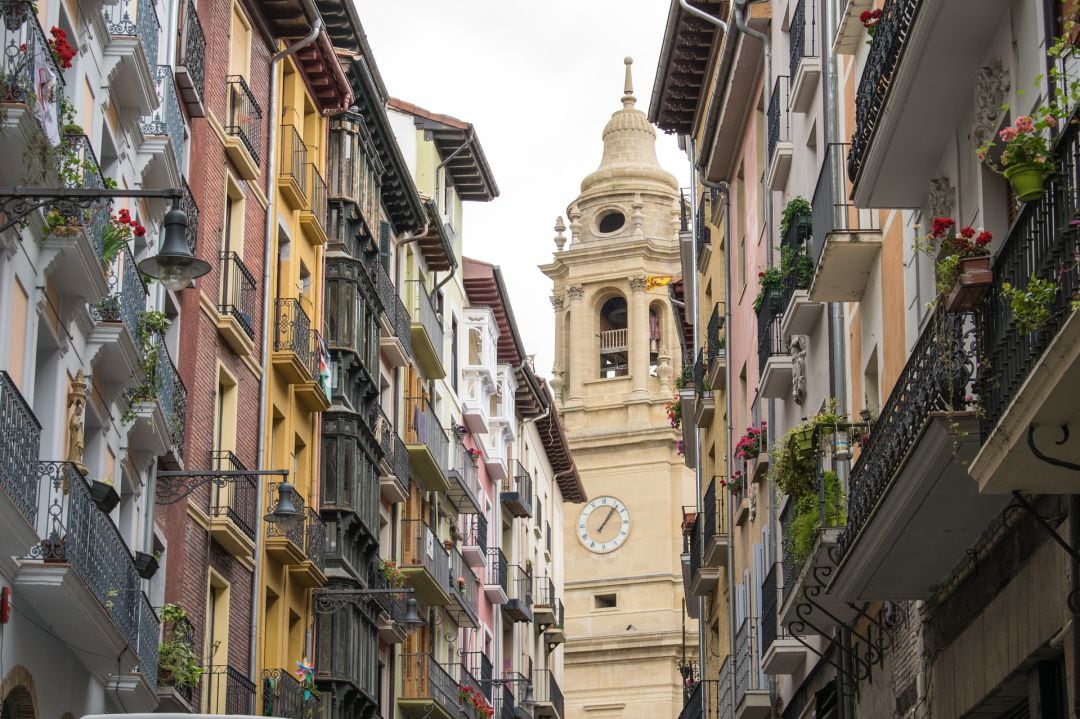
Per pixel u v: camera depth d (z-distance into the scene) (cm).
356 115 4906
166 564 3425
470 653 6631
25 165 2216
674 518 10775
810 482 2694
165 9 3347
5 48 2162
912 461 1952
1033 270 1570
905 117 2161
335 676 4541
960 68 2059
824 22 3031
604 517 10831
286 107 4500
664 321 10938
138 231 2738
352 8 4781
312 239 4612
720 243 5053
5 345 2312
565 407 10962
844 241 2700
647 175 11225
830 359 3075
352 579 4669
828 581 2667
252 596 3966
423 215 5738
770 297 3688
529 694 7781
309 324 4453
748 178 4412
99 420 2839
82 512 2527
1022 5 1898
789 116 3691
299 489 4512
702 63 4912
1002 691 2025
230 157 3922
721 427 4978
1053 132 1695
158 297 3359
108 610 2650
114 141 2916
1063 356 1449
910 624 2461
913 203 2366
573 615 10750
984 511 2025
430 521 6044
